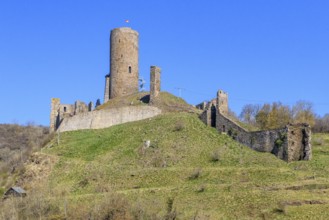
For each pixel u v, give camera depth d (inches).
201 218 3152.1
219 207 3336.6
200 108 5502.0
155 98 5344.5
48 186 4097.0
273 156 4175.7
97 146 4729.3
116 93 5698.8
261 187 3565.5
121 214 3196.4
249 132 4392.2
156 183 3887.8
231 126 4547.2
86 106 5920.3
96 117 5270.7
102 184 3969.0
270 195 3400.6
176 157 4256.9
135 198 3533.5
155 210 3292.3
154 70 5393.7
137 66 5777.6
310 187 3523.6
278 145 4175.7
